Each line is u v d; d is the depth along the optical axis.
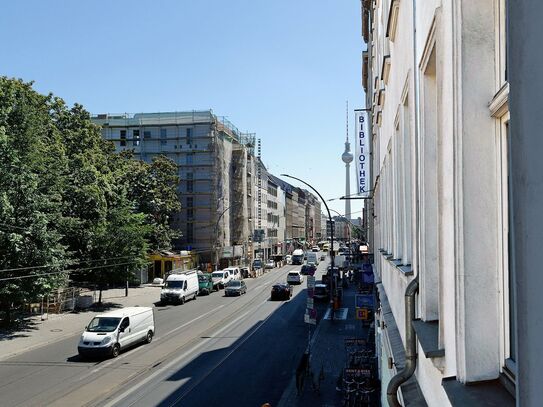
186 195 67.44
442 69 3.31
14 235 26.09
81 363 22.03
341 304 42.84
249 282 63.22
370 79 28.88
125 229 37.97
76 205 36.81
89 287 43.75
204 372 20.91
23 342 26.06
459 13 2.82
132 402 16.78
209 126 67.56
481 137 2.79
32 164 29.08
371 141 31.00
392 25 7.39
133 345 25.69
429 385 3.80
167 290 42.88
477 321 2.77
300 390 18.08
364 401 16.09
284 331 30.55
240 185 76.62
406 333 4.64
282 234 123.69
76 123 43.34
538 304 1.46
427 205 4.30
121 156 57.94
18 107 29.23
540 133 1.45
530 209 1.51
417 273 4.68
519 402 1.58
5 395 17.17
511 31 1.63
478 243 2.79
